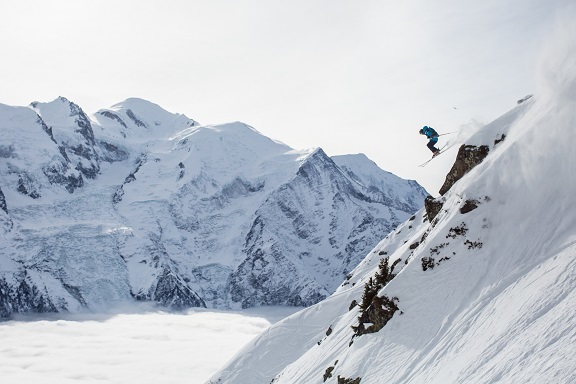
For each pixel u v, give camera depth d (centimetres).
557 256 1481
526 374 994
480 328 1506
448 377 1357
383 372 1850
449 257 2069
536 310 1257
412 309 2034
